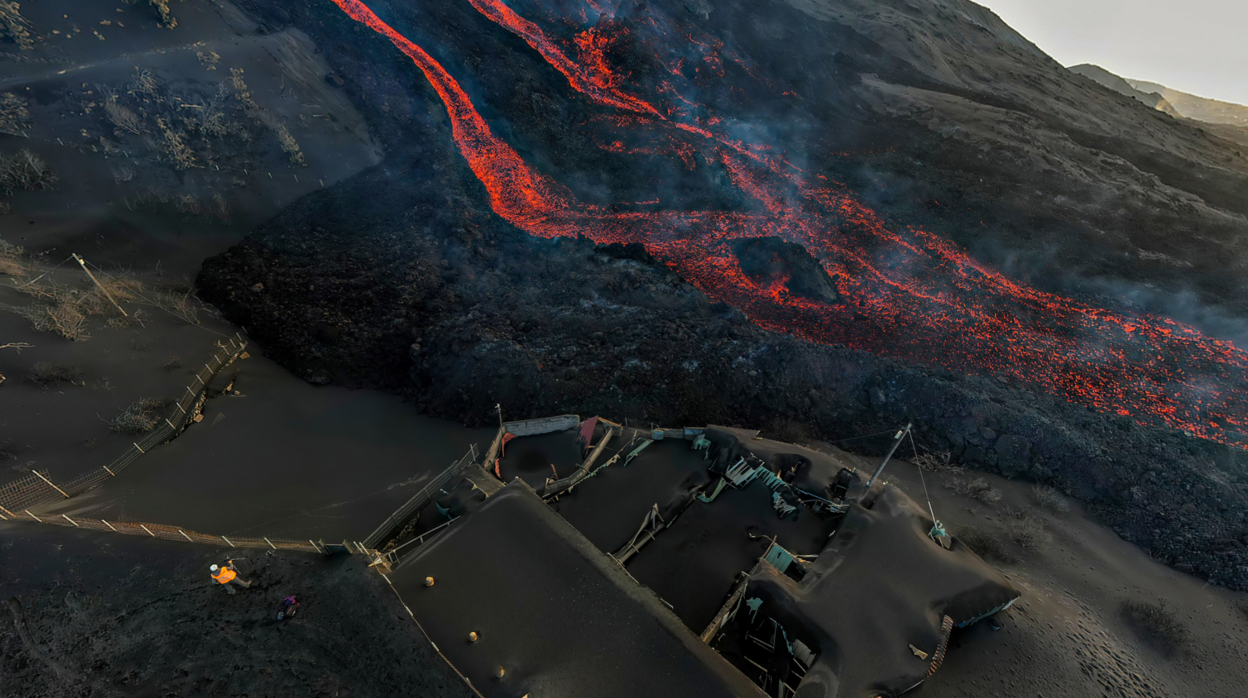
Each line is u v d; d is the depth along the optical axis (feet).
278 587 45.09
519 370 84.43
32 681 38.65
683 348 93.81
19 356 66.18
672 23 246.88
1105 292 133.49
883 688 37.63
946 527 69.77
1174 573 69.26
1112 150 222.07
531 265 121.70
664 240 148.15
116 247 94.94
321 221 120.78
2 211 87.81
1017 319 122.11
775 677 40.68
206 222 108.99
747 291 128.26
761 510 53.72
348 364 89.81
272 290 96.99
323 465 71.15
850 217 162.50
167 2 136.77
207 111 122.42
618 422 81.20
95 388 68.08
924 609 42.80
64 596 43.88
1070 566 67.15
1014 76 296.92
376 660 39.01
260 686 38.19
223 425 72.28
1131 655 53.31
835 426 87.92
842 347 97.71
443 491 55.06
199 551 48.34
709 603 45.93
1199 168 212.43
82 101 106.63
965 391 89.56
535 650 37.68
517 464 58.80
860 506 51.70
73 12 119.03
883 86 253.03
